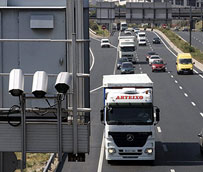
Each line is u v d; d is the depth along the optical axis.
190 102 82.94
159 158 45.16
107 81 44.91
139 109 41.47
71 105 23.06
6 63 23.52
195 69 144.00
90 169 41.34
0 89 23.75
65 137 21.98
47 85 23.02
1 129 22.17
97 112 73.94
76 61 22.22
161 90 98.88
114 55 177.50
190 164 42.75
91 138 55.19
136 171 40.41
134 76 49.72
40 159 46.72
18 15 23.31
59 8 23.20
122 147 41.34
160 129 59.84
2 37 23.39
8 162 25.31
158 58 151.12
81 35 22.98
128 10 195.38
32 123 21.97
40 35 23.39
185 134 56.72
